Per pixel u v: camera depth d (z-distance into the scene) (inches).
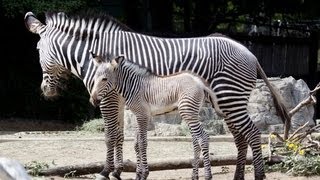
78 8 1008.2
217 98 513.0
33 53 1138.7
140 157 500.1
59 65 549.0
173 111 492.1
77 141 746.8
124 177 551.8
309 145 609.9
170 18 1285.7
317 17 1374.3
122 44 526.6
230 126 525.7
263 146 642.2
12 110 1117.7
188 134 777.6
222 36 530.0
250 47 1200.2
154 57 519.2
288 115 556.7
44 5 976.3
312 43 1232.8
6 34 1133.1
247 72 519.5
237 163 527.5
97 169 546.9
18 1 981.2
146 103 490.3
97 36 532.1
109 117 519.8
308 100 639.8
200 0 1311.5
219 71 512.4
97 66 489.7
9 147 701.3
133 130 781.9
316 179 542.3
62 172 537.3
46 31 553.6
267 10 1336.1
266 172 567.8
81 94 1061.1
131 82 491.5
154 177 550.3
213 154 629.3
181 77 481.1
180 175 561.0
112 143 524.1
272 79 822.5
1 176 257.8
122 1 1208.8
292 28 1293.1
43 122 1061.1
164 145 719.7
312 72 1230.3
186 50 516.7
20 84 1123.9
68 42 538.9
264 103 806.5
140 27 1216.8
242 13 1331.2
